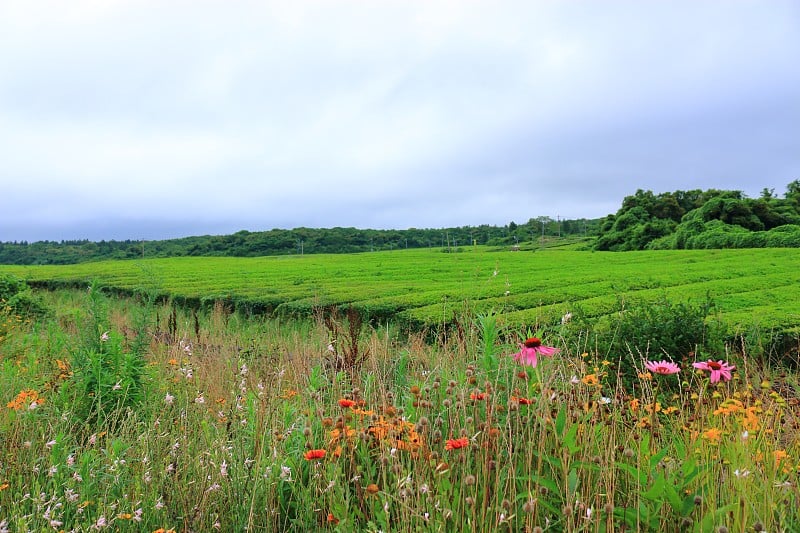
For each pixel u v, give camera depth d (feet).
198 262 146.92
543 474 11.43
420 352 29.12
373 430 12.36
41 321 46.32
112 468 12.62
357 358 22.49
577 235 278.26
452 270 93.09
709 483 10.25
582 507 9.30
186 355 26.00
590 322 25.29
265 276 91.45
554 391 12.85
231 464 13.21
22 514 11.03
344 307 46.34
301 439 13.94
